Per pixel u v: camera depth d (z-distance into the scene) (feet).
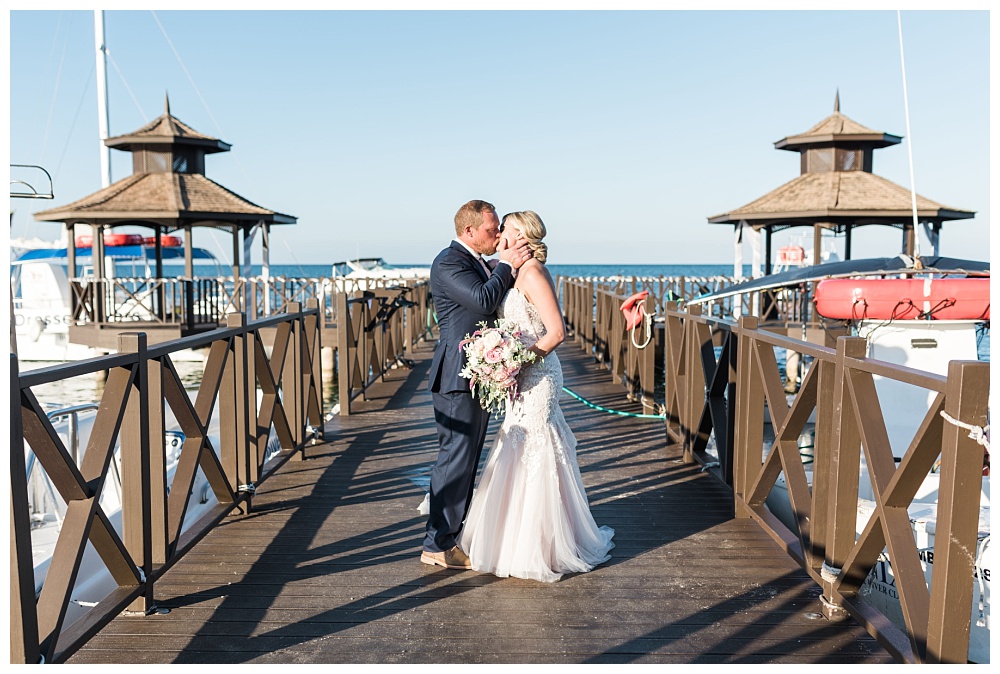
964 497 6.97
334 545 13.05
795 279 23.97
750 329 13.83
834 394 9.95
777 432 12.25
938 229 56.75
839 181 57.57
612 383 32.04
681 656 9.18
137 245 86.12
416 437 21.76
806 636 9.70
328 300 65.10
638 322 20.67
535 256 11.68
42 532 16.74
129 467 10.02
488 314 11.46
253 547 12.92
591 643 9.51
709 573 11.81
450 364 11.73
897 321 20.27
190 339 11.73
